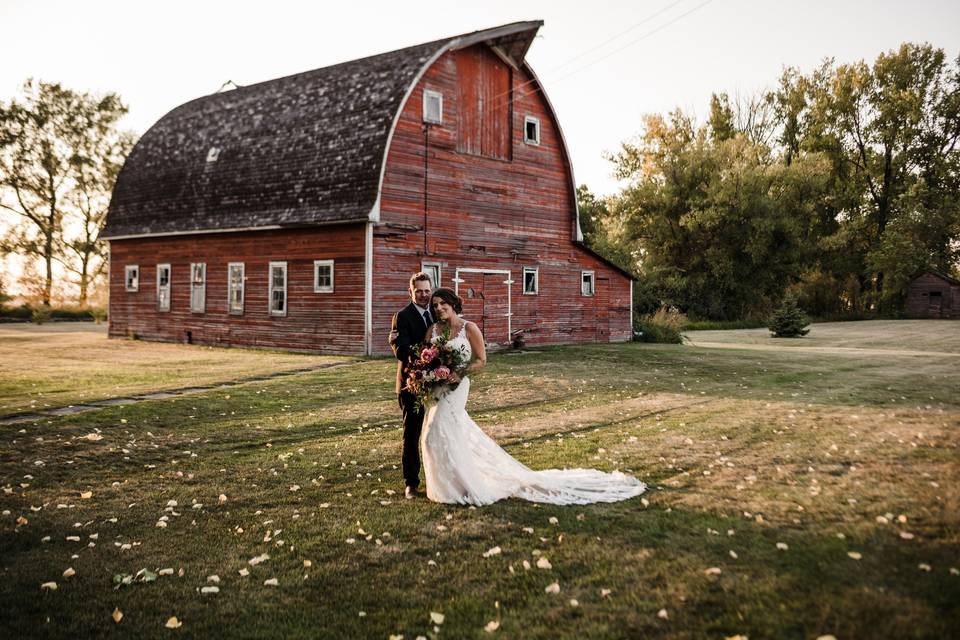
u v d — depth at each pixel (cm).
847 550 481
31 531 574
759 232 5131
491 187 2455
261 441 926
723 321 5172
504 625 396
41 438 920
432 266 2275
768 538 513
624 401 1265
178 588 459
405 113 2180
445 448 641
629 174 5781
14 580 475
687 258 5444
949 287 5800
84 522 597
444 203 2300
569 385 1477
